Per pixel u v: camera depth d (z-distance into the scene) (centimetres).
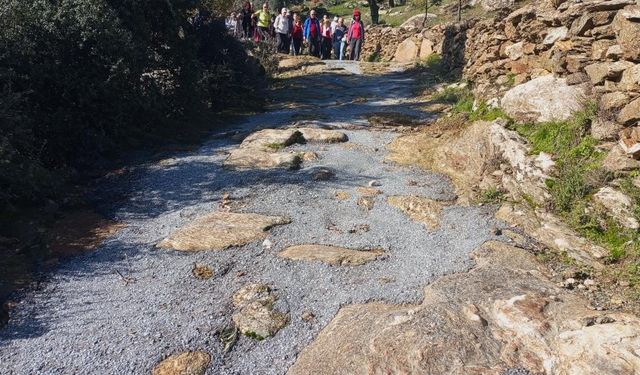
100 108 696
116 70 678
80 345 347
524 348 318
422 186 591
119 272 433
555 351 311
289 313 374
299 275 417
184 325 364
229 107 1017
